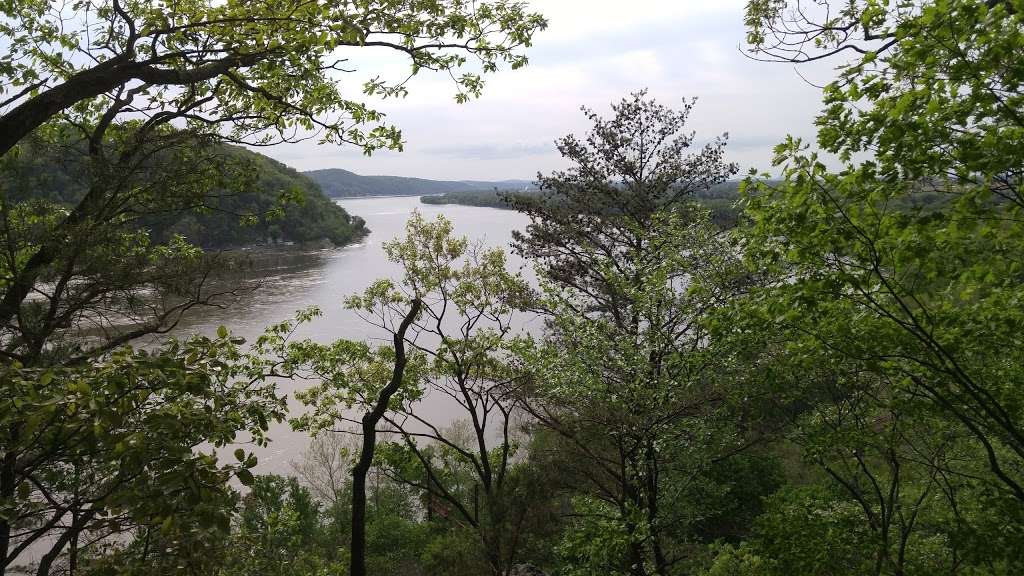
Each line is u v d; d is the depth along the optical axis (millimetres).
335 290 77062
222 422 4852
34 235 7297
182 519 3580
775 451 21797
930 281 6430
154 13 8250
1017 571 7797
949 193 5797
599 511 13422
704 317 8531
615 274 14836
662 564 12594
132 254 8320
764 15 9180
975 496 9070
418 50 9031
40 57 9023
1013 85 4957
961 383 6695
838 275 6293
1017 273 5832
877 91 5641
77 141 9031
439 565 10805
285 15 7996
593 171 19188
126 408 4031
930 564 9641
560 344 14430
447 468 25859
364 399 15555
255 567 6887
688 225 13961
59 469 6457
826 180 5996
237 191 10125
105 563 4207
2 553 5848
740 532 18594
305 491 24578
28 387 3934
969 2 4859
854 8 8516
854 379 9203
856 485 11227
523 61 9539
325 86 9609
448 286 16859
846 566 9844
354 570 9766
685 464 12617
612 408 11797
